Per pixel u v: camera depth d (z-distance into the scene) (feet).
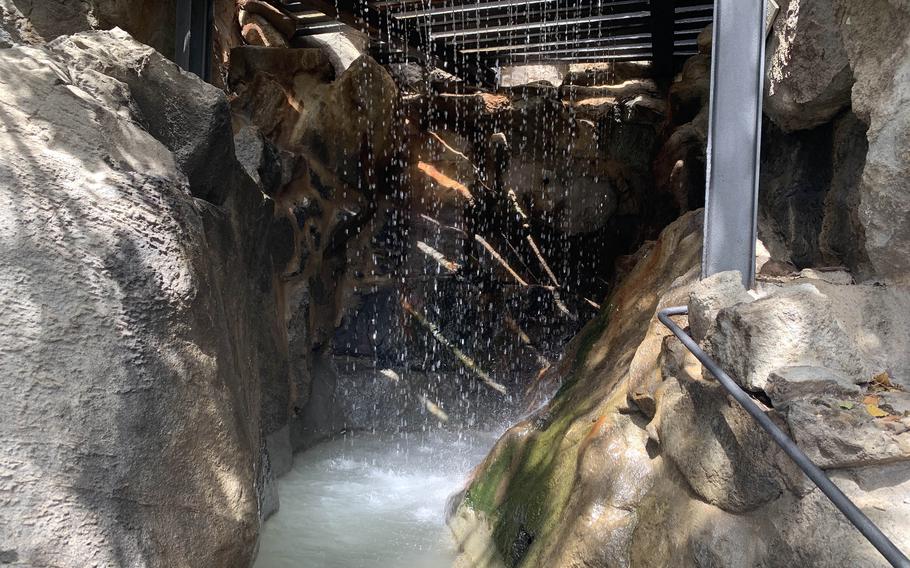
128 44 14.97
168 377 11.19
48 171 10.68
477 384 30.81
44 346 9.57
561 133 33.40
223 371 13.05
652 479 11.31
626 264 25.95
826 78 11.82
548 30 33.81
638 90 36.45
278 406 22.41
